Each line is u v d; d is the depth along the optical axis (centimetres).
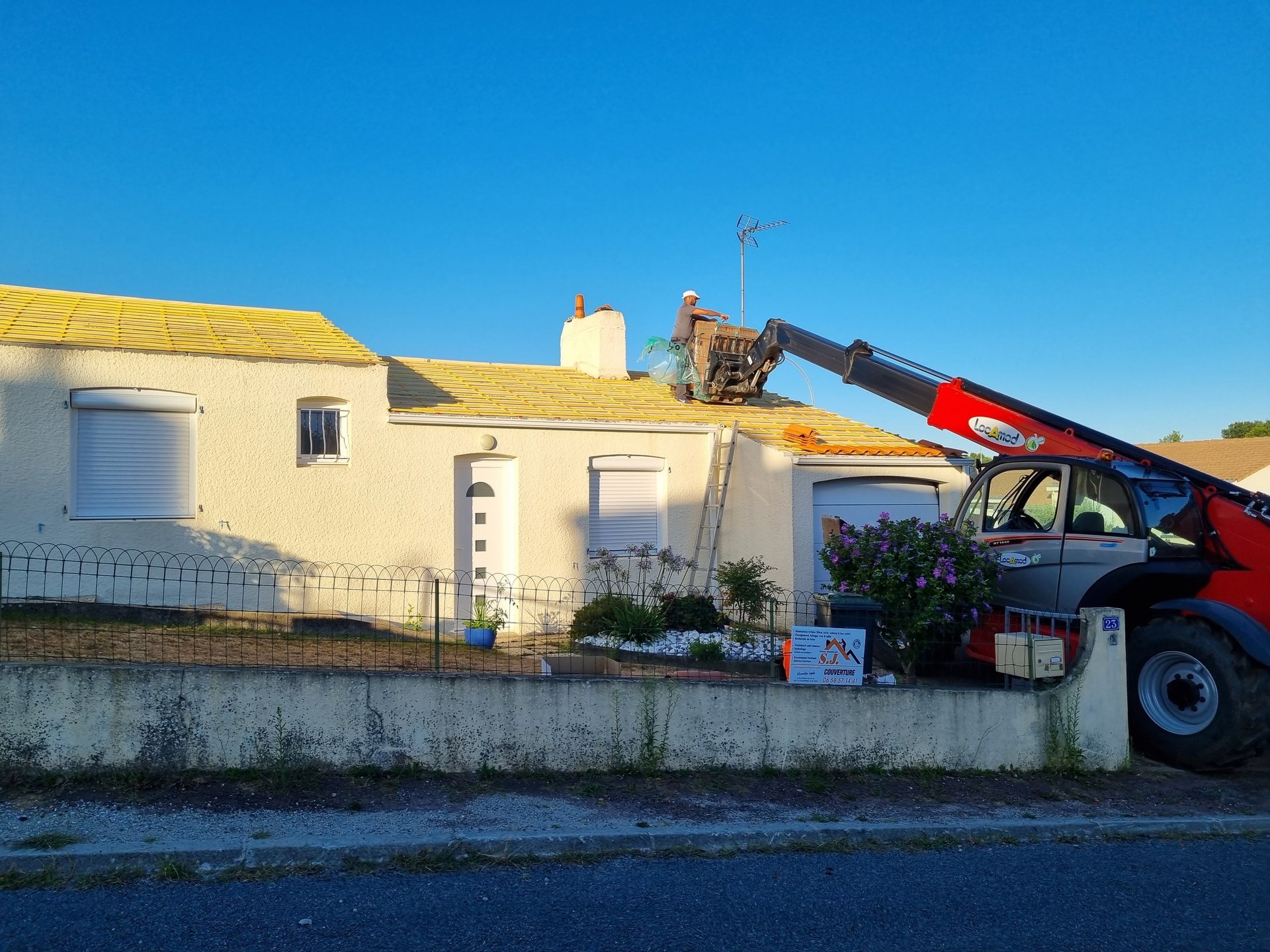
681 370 1677
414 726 685
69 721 632
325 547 1242
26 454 1079
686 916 498
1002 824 655
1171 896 547
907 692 765
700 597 1309
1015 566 988
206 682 652
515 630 1366
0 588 775
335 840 555
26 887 493
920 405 1152
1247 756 770
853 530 1002
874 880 562
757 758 741
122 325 1230
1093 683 795
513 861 564
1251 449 3531
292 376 1229
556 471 1406
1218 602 829
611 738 718
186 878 513
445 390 1477
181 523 1158
